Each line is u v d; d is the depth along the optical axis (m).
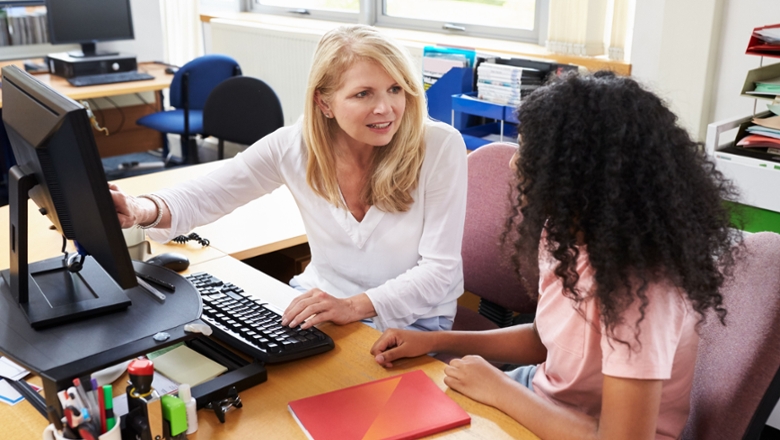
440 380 1.18
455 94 2.82
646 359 0.94
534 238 1.00
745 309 1.12
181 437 0.99
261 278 1.55
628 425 0.95
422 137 1.51
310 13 4.69
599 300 0.96
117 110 4.49
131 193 2.10
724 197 1.02
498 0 3.56
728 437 1.11
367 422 1.04
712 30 2.23
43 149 1.04
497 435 1.03
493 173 1.75
